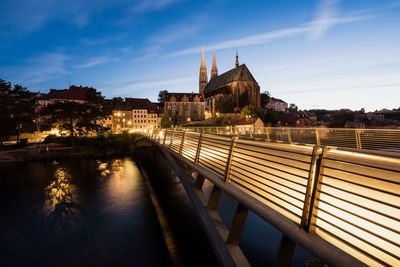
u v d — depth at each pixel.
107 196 22.55
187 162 7.12
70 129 52.47
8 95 61.53
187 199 19.20
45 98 83.06
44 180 30.55
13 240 14.52
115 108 95.12
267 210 2.97
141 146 56.16
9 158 43.19
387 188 4.30
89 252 12.45
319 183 2.35
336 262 1.92
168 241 12.58
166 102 115.31
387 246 2.42
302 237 2.35
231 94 113.12
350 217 3.17
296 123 98.19
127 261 11.20
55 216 18.22
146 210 17.80
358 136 11.22
